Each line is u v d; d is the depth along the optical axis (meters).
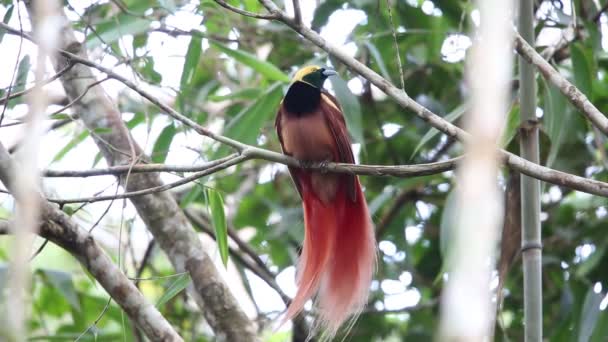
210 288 9.17
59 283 10.21
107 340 11.24
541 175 6.83
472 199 2.86
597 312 9.69
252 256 11.88
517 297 11.88
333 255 8.80
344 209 9.04
